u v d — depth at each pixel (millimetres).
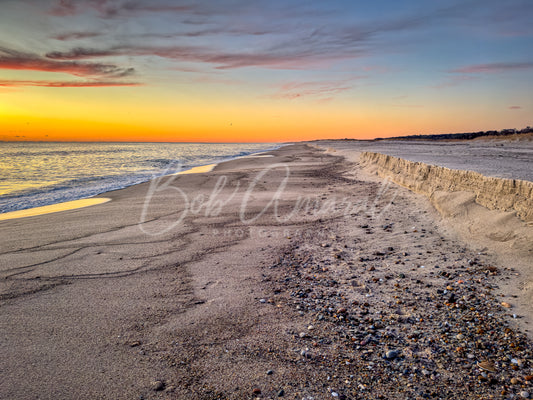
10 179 22812
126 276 5570
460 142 70125
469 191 8055
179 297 4773
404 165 13906
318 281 5391
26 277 5492
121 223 9430
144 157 53469
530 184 6043
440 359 3314
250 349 3527
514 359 3230
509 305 4230
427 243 7039
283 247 7230
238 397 2820
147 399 2783
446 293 4770
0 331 3814
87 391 2863
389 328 3939
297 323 4082
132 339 3684
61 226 9133
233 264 6176
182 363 3275
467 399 2762
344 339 3721
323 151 56500
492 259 5742
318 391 2896
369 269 5844
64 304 4520
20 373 3082
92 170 30250
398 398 2799
